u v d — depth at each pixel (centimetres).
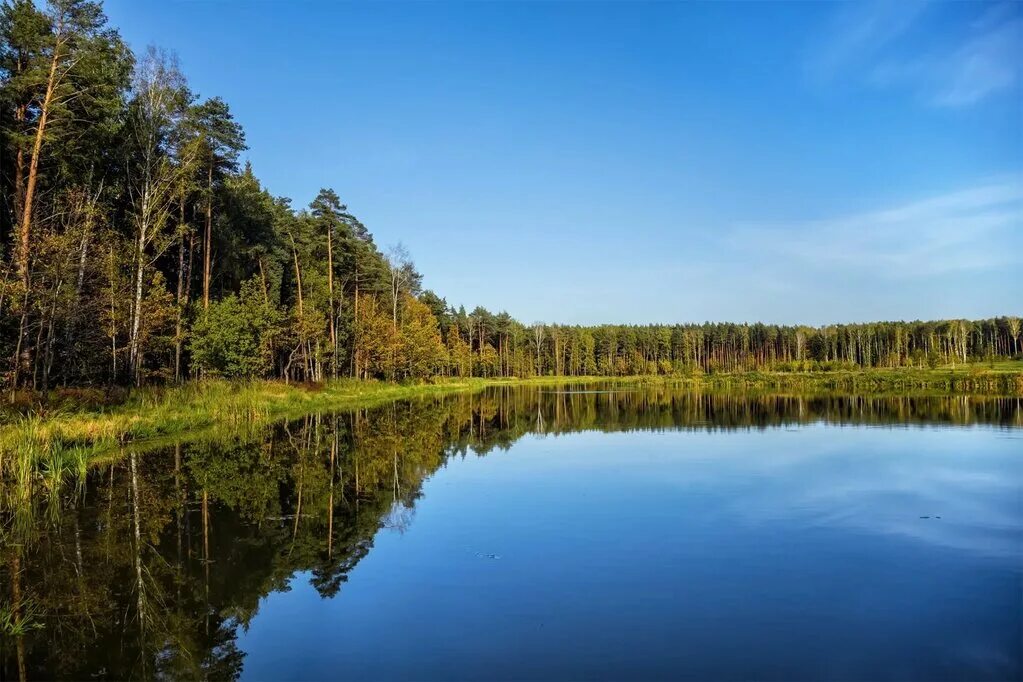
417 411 3700
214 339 3231
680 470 1662
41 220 2208
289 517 1169
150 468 1616
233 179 3794
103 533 1052
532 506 1260
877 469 1658
